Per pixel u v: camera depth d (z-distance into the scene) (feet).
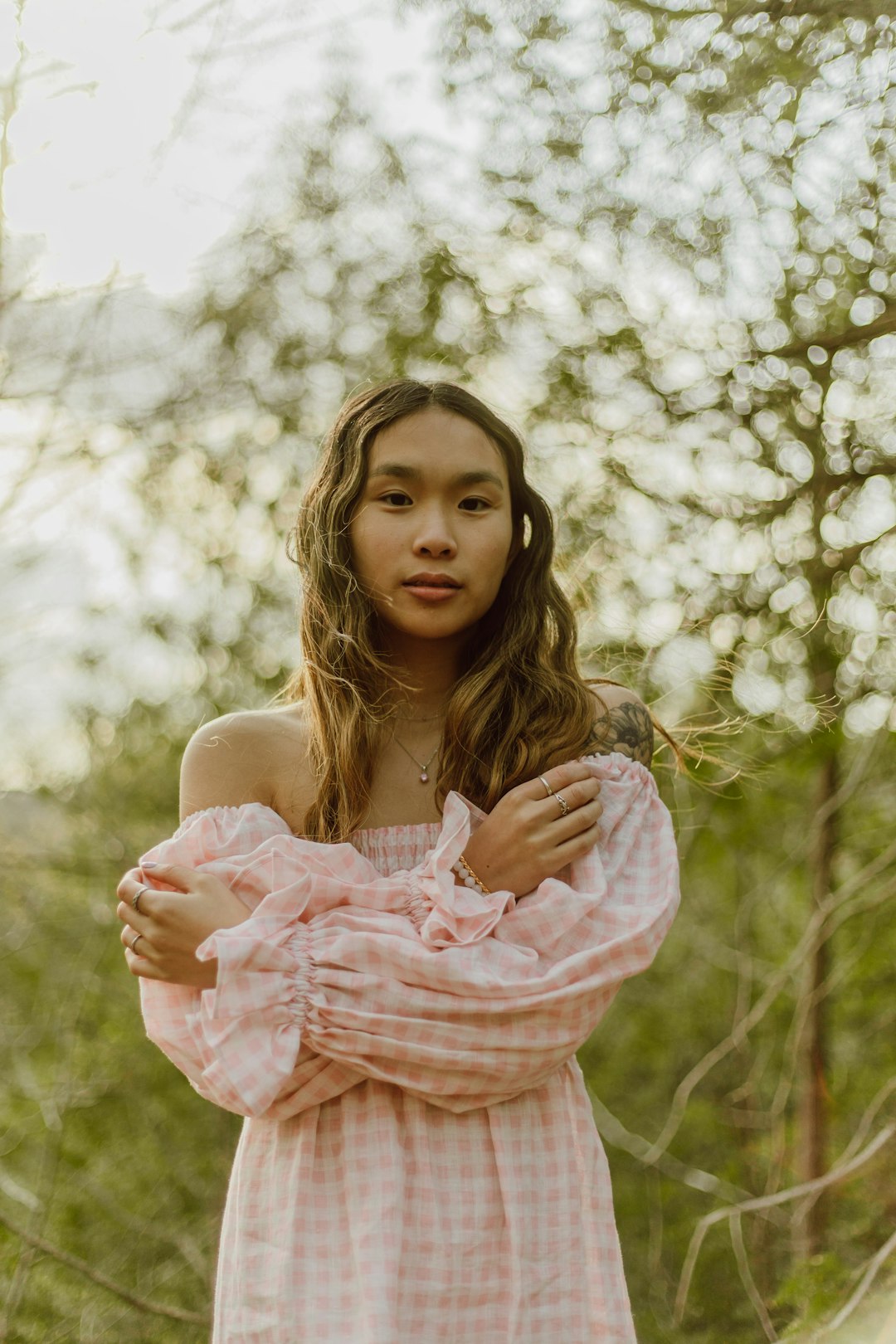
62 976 15.19
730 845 14.03
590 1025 5.11
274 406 12.19
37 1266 13.89
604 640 10.75
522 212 10.57
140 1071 15.29
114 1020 15.46
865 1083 14.15
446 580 5.55
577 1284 5.15
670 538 10.92
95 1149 15.07
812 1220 11.94
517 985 4.92
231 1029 4.80
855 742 12.76
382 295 11.60
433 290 11.36
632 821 5.61
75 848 14.78
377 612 5.84
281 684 13.23
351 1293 4.89
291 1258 4.97
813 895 12.87
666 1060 16.39
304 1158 5.09
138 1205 14.73
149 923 5.17
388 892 5.18
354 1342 4.77
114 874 14.96
